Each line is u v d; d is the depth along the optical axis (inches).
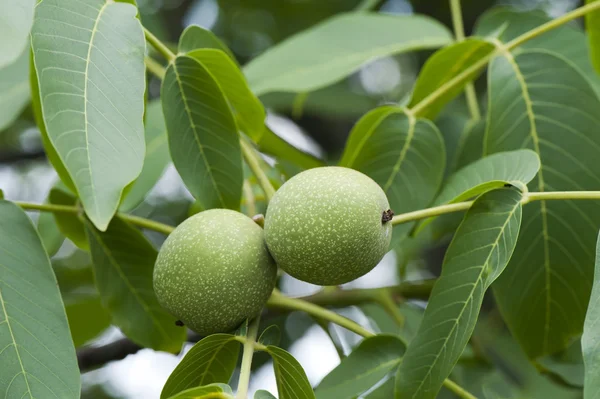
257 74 31.8
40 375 25.0
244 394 24.4
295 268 25.7
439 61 29.9
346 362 27.2
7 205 26.0
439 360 25.6
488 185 26.3
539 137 28.3
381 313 32.1
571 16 28.8
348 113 41.7
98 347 31.0
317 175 25.7
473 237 25.9
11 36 23.5
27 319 25.3
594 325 23.9
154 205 40.9
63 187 30.5
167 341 29.0
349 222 25.4
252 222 26.2
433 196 28.5
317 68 31.7
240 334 25.8
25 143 44.5
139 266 28.7
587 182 28.0
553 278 27.9
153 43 27.1
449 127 32.9
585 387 23.6
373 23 32.3
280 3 46.4
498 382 31.6
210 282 25.6
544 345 28.2
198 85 27.1
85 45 24.7
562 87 28.4
